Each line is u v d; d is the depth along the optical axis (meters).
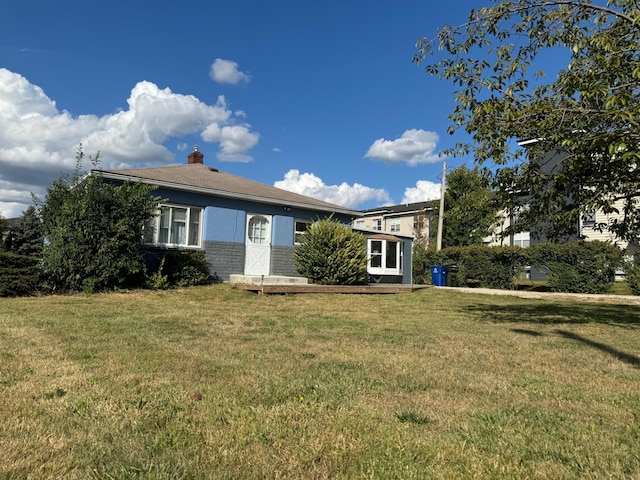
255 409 2.94
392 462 2.20
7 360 4.14
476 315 9.30
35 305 8.40
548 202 6.68
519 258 18.00
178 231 13.72
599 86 5.52
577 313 9.88
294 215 16.31
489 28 6.64
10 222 23.02
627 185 6.61
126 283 11.54
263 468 2.11
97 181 11.03
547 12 6.60
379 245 18.97
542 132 6.00
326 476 2.05
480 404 3.21
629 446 2.47
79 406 2.91
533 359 4.87
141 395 3.18
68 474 2.00
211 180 15.47
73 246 10.23
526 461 2.26
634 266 15.23
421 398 3.31
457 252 20.47
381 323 7.69
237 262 14.74
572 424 2.81
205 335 5.95
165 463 2.13
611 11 6.02
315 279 14.48
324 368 4.17
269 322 7.39
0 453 2.19
